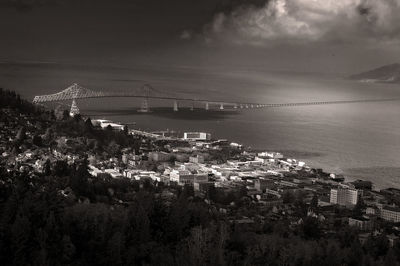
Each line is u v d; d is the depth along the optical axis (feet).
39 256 600.39
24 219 627.46
